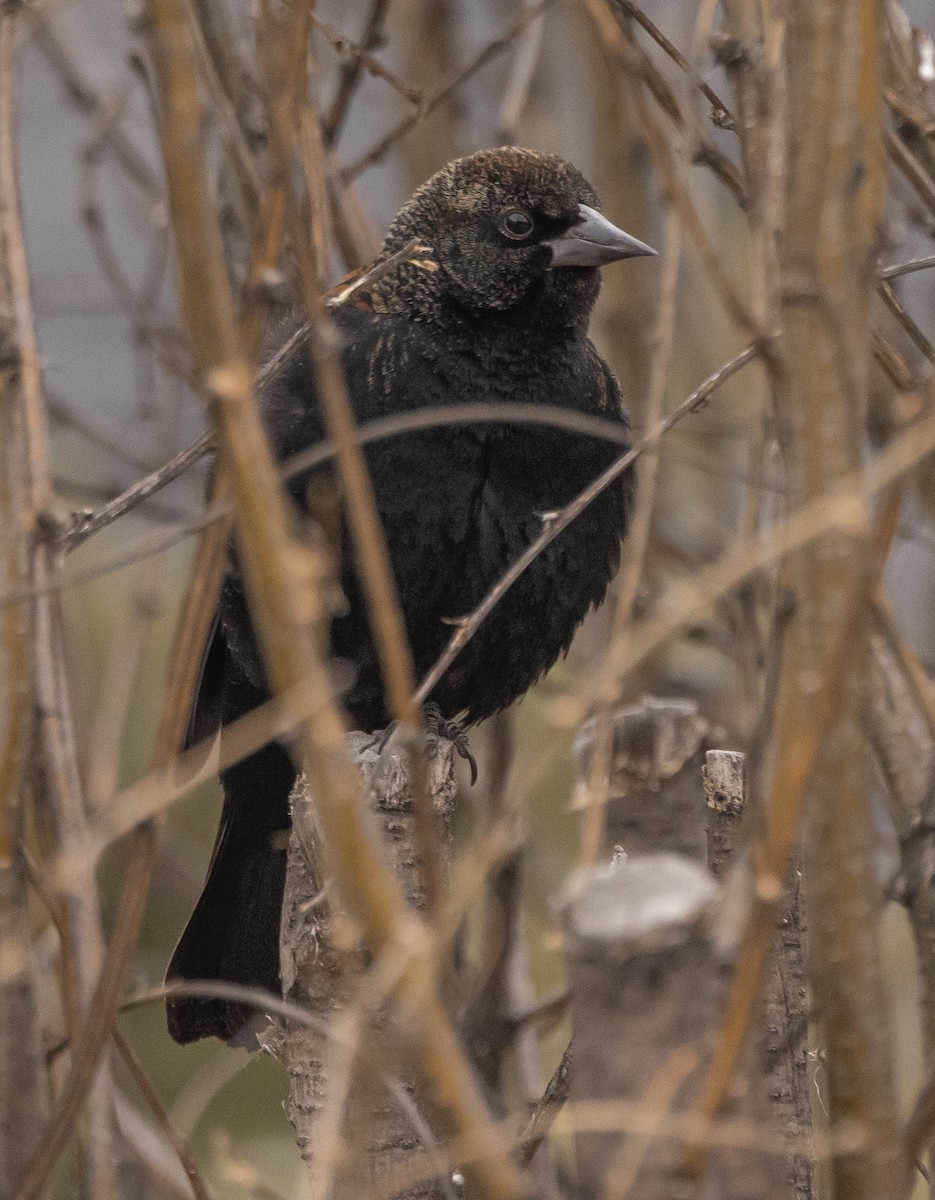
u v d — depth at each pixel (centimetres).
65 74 923
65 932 468
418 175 997
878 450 744
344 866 350
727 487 1014
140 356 912
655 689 938
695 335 1002
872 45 380
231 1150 811
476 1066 701
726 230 1109
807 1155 516
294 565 351
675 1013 371
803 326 374
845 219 375
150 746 1151
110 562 427
